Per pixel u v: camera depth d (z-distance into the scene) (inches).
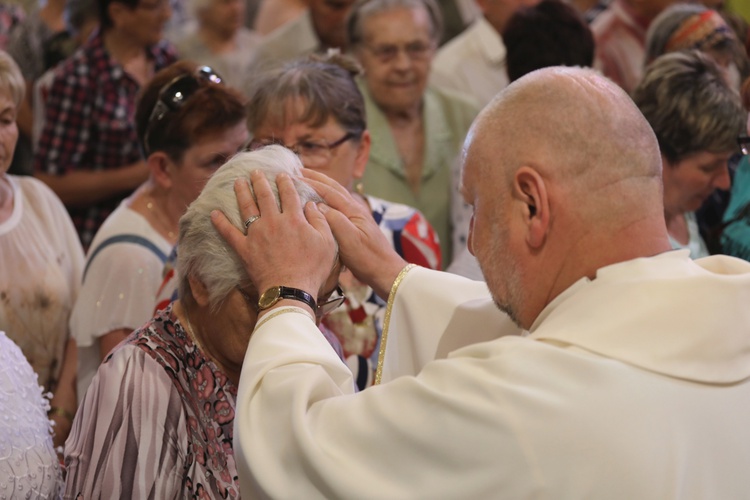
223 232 73.2
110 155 157.2
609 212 66.3
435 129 159.3
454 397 63.3
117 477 72.7
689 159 110.3
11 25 187.8
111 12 157.5
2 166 111.7
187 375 76.7
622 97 67.4
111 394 74.3
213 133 112.6
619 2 181.2
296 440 65.0
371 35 152.7
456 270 121.8
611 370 62.7
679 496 61.0
